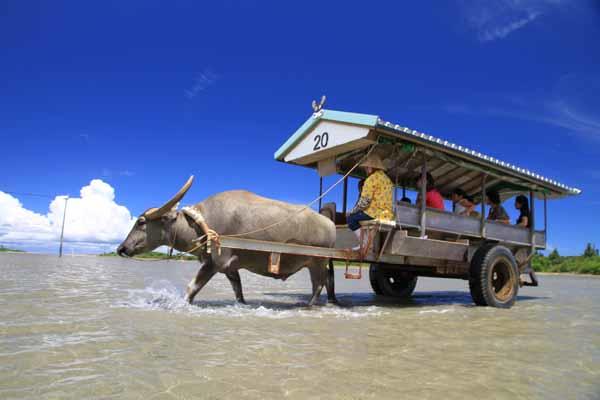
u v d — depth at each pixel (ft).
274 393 9.30
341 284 46.14
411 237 24.49
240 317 18.80
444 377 10.92
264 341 14.06
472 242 29.22
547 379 11.07
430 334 16.65
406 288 34.65
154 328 15.44
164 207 21.65
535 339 16.25
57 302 21.04
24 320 16.20
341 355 12.68
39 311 18.25
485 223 29.14
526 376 11.27
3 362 10.91
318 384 9.98
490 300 26.86
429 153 25.54
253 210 22.33
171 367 10.85
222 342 13.67
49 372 10.23
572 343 15.66
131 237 22.33
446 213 26.81
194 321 17.19
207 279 21.98
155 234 22.38
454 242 27.30
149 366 10.87
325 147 25.84
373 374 10.92
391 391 9.73
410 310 24.27
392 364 11.93
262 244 21.54
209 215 22.13
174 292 28.02
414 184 33.04
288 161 29.25
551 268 117.39
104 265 61.67
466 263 28.89
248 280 45.83
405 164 28.96
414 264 26.43
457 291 42.01
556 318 22.26
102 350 12.24
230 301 24.97
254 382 9.96
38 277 34.99
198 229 22.04
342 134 24.73
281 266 23.16
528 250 32.89
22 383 9.46
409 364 12.00
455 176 32.22
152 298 23.61
